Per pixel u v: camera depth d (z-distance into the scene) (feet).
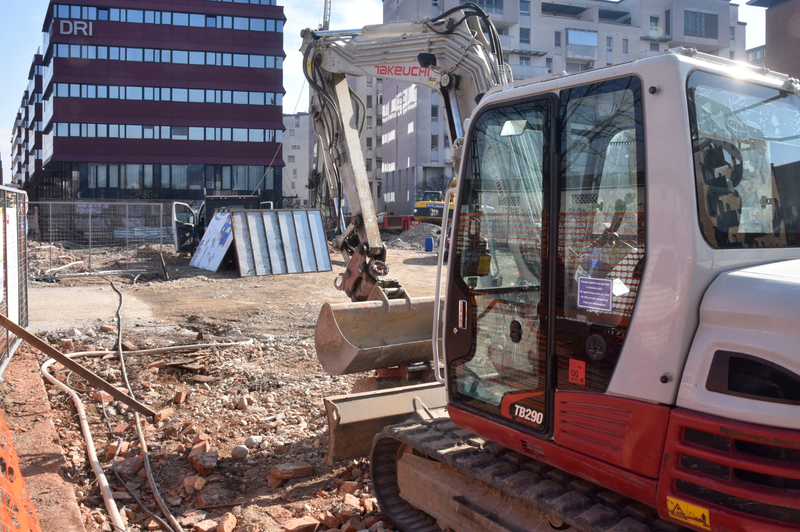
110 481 16.33
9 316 26.35
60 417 20.58
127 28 159.84
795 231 9.96
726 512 7.64
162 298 48.29
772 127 10.17
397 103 214.28
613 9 203.51
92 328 34.88
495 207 11.52
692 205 8.29
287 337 33.94
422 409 16.01
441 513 12.76
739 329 7.76
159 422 20.56
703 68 9.03
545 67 190.60
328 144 23.29
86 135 158.71
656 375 8.45
